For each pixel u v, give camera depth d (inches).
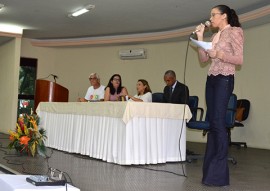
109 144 183.0
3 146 250.5
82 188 120.6
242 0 254.2
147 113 175.8
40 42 421.1
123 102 172.1
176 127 191.3
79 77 425.7
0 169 166.4
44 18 326.6
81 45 413.1
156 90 382.6
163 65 379.9
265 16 270.4
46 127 243.3
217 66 129.3
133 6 282.0
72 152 215.5
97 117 194.5
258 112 302.5
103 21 331.9
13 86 369.7
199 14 298.7
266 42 297.6
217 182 129.9
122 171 157.4
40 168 159.9
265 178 150.9
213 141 131.6
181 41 368.2
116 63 407.5
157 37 365.7
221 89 128.0
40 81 313.9
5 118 386.0
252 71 309.0
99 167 166.7
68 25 351.3
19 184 88.6
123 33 382.6
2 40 386.3
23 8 296.2
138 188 123.2
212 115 130.5
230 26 130.0
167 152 188.2
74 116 215.5
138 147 175.8
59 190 85.7
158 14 302.8
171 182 135.3
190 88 358.6
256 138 302.7
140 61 394.3
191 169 167.5
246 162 205.2
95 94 253.4
